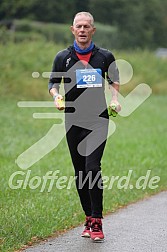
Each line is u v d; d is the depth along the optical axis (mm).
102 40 101062
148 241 14031
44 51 55062
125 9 118938
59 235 14555
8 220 14984
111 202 18000
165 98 62094
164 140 32562
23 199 17531
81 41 13984
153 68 72062
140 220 16141
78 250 13281
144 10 124312
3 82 46688
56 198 17844
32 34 75750
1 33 56312
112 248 13453
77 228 15234
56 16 107688
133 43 118750
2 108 40656
